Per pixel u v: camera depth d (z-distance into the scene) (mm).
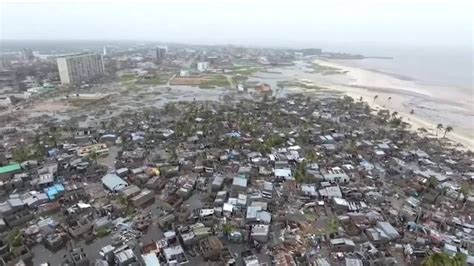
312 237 87938
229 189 114625
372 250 82812
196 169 127062
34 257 79938
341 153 146375
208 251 79688
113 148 152000
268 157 138250
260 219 94375
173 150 145125
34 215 96250
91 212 97000
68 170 124688
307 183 118375
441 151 154500
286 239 87312
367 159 141000
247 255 80375
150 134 167500
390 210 101562
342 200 104625
